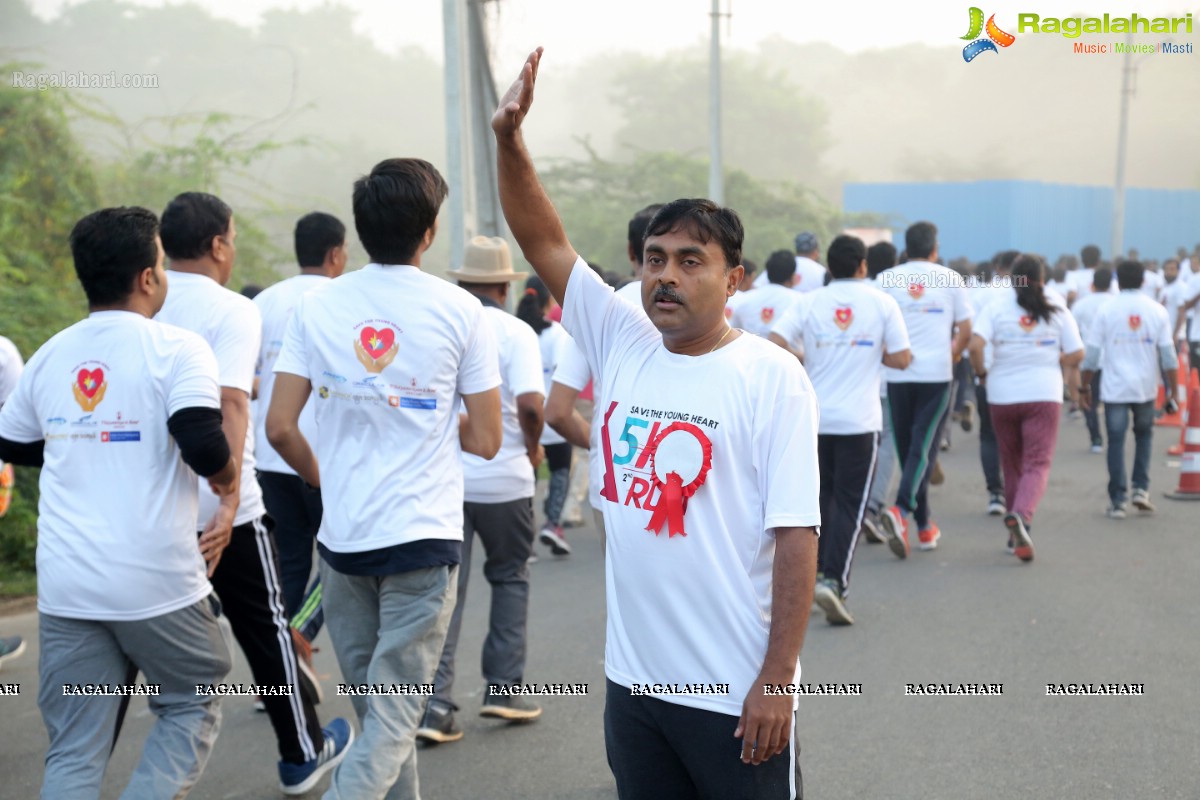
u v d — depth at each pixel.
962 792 4.11
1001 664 5.52
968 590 6.91
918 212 33.28
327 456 3.61
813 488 2.54
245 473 4.10
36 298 8.52
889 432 10.16
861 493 6.31
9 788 4.33
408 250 3.62
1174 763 4.32
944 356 7.88
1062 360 7.84
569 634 6.19
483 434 3.72
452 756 4.58
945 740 4.59
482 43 11.66
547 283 2.96
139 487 3.33
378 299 3.57
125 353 3.36
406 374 3.53
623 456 2.67
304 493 5.28
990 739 4.59
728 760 2.59
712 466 2.56
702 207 2.60
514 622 4.89
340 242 5.38
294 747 4.19
